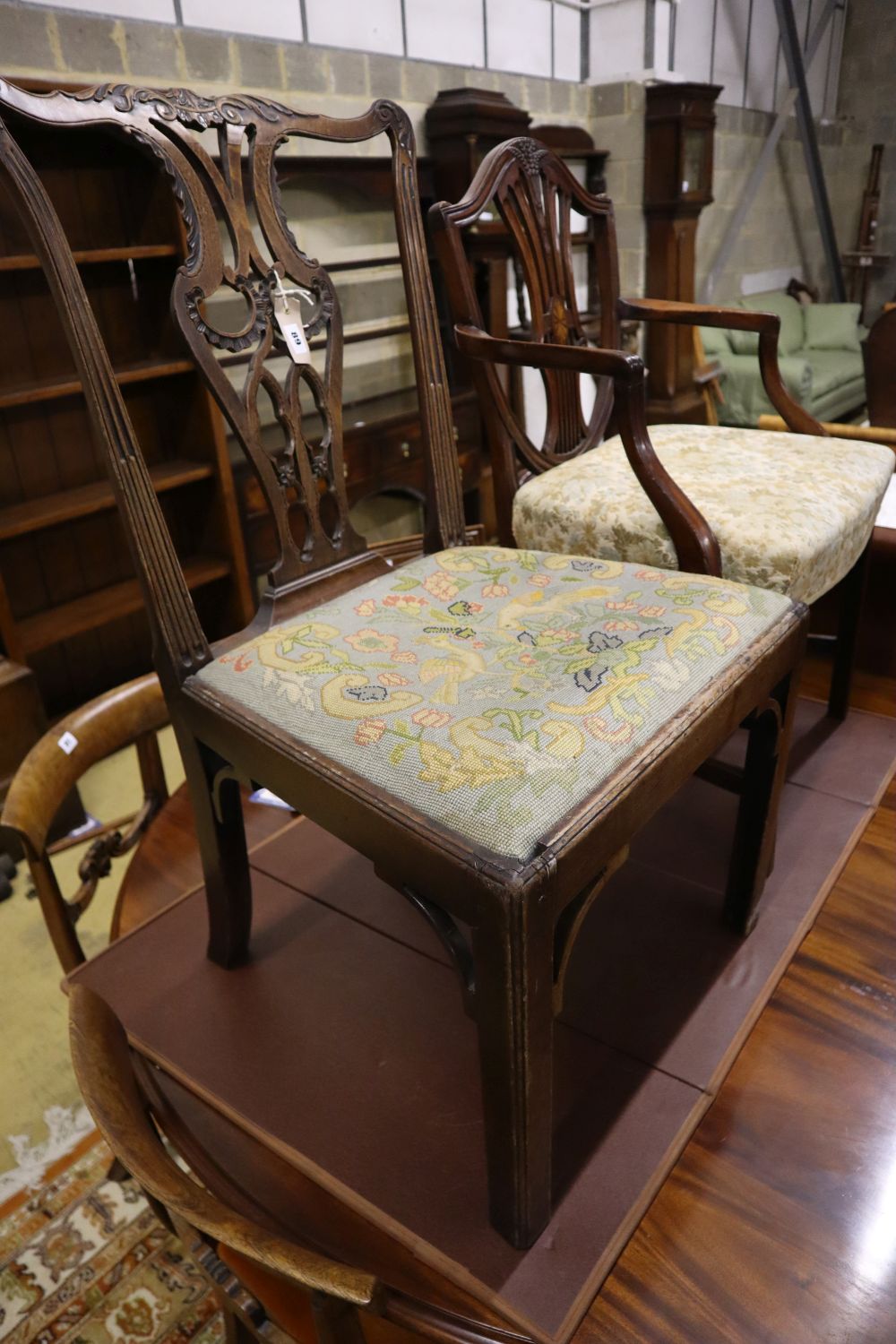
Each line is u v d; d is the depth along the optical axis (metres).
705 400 3.70
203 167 0.80
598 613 0.79
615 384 0.97
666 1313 0.59
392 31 2.64
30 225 0.68
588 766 0.59
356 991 0.88
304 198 2.56
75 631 2.05
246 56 2.25
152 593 0.76
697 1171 0.69
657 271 3.55
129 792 2.04
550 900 0.53
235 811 0.84
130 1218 1.16
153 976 0.92
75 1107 1.31
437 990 0.88
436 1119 0.74
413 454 2.67
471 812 0.56
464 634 0.77
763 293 4.56
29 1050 1.40
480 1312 0.60
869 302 4.81
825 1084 0.75
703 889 0.97
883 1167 0.68
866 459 1.19
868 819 1.07
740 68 4.02
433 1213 0.67
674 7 3.35
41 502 2.08
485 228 2.61
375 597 0.85
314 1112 0.76
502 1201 0.62
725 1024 0.80
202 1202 0.46
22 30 1.82
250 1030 0.84
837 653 1.25
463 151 2.68
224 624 2.44
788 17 4.01
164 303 2.12
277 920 0.98
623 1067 0.77
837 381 4.14
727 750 1.23
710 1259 0.62
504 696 0.66
